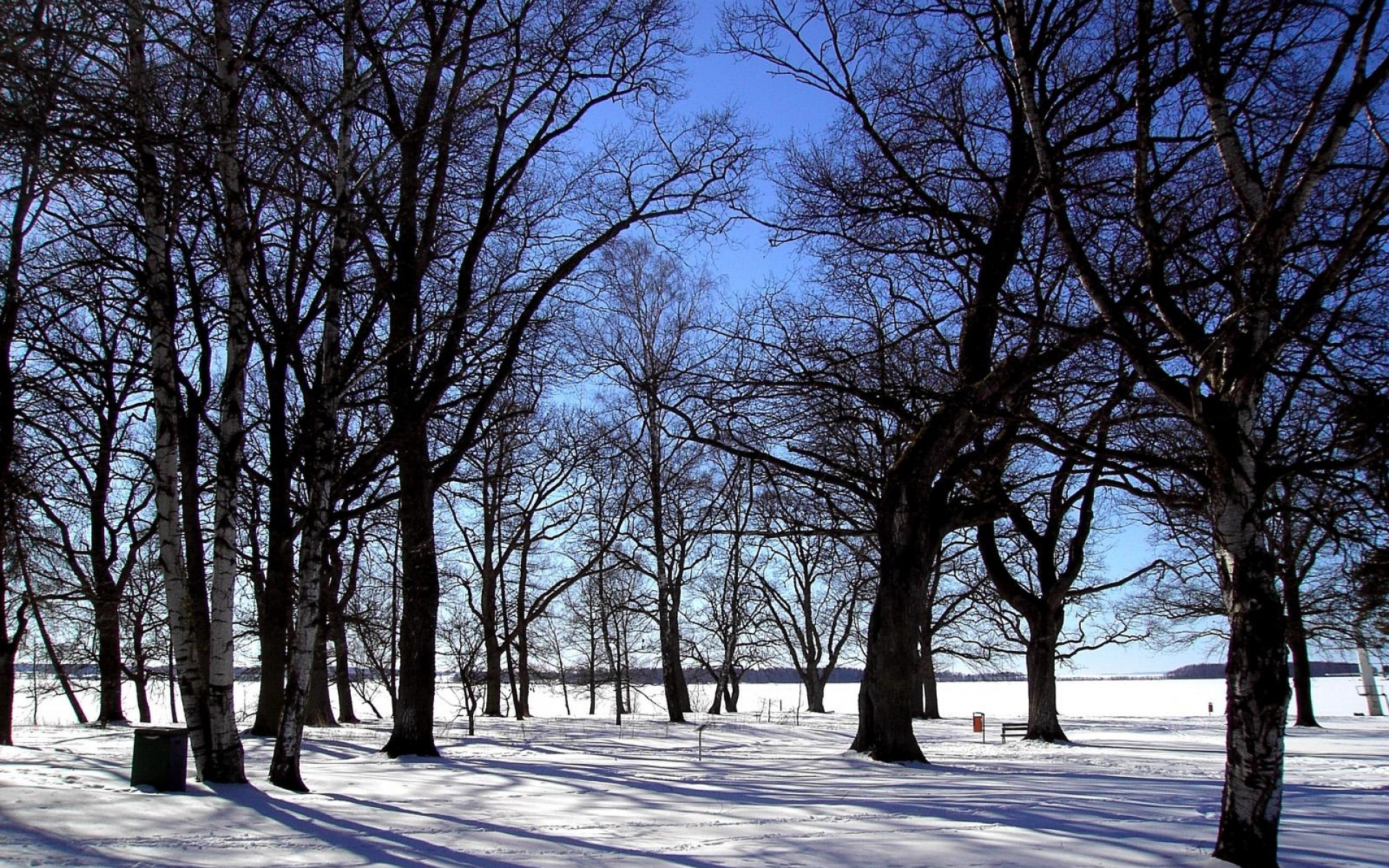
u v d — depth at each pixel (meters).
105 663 27.20
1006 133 16.64
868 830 9.45
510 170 17.19
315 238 14.05
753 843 8.77
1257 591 8.05
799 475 19.84
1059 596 26.16
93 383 18.27
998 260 16.81
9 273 11.50
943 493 18.62
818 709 49.75
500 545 38.06
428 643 18.12
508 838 8.95
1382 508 9.50
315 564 12.34
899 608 18.17
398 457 18.94
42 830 8.53
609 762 16.98
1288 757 20.33
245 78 11.66
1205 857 8.11
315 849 8.25
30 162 8.20
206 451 21.45
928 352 19.23
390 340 16.59
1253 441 8.27
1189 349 8.73
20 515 18.62
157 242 11.72
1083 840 8.92
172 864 7.55
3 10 7.77
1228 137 8.52
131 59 10.26
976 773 15.73
